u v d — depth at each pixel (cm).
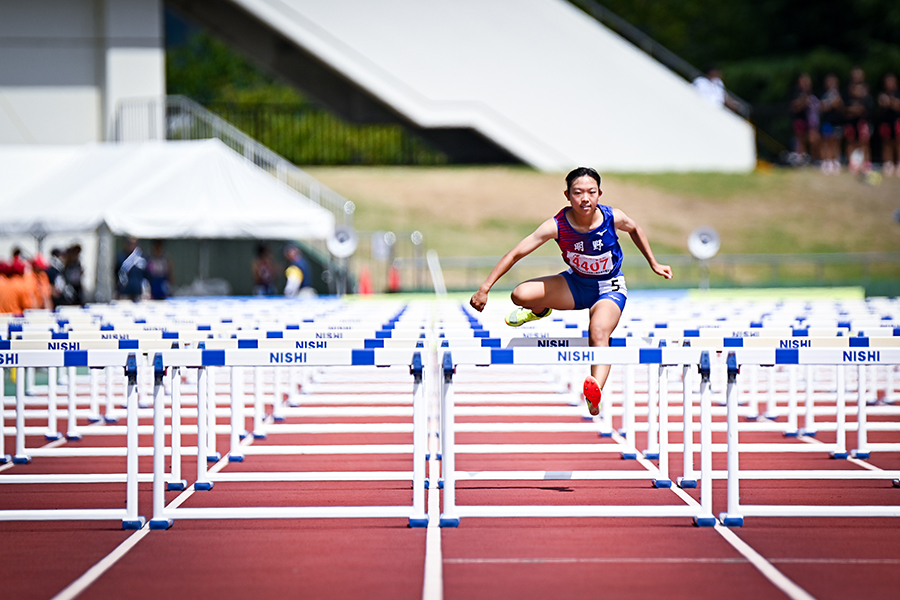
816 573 1628
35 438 3338
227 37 12412
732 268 10544
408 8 11850
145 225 7450
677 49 17775
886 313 4041
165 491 2350
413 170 12281
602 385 2108
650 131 12356
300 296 8325
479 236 10538
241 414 3219
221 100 19900
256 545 1827
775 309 4303
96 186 7788
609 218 2150
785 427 3153
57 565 1698
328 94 12862
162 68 10606
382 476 2261
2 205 7675
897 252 10831
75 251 7406
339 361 1975
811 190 12044
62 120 10575
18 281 5475
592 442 3106
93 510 1988
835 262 10275
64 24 10556
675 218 11156
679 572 1636
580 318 3422
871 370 3941
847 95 14638
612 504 2152
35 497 2302
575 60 12194
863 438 2756
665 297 7331
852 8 16962
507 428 2756
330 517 1991
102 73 10600
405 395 3534
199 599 1509
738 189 11944
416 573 1639
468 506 2048
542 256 10056
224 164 8000
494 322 3098
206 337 2709
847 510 1958
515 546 1806
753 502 2178
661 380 2381
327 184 11731
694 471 2405
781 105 16225
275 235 7675
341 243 7969
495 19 12025
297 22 11631
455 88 12000
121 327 3100
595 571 1644
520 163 13188
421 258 9375
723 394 3841
